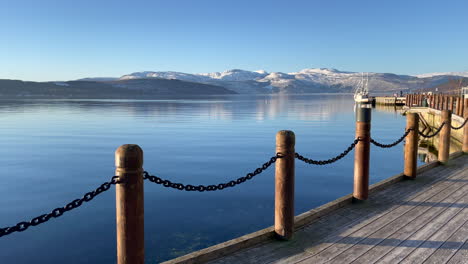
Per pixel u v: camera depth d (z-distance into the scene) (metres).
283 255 3.91
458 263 3.70
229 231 8.91
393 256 3.87
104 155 21.58
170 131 35.59
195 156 20.81
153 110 76.88
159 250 7.82
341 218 5.11
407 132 7.30
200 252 3.78
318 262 3.74
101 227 9.41
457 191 6.51
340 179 14.72
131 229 2.98
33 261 7.43
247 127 39.47
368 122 5.72
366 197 5.83
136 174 2.98
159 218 9.96
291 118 52.56
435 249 4.05
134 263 3.01
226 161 19.20
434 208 5.55
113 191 13.19
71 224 9.62
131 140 28.67
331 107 88.12
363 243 4.23
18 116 57.31
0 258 7.58
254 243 4.20
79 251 7.91
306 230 4.65
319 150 22.81
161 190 13.05
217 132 34.53
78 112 68.50
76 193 12.99
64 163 18.92
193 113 65.94
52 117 55.31
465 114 10.32
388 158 19.97
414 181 7.27
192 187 3.67
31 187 13.84
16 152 22.69
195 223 9.52
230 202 11.48
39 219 2.71
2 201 11.94
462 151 10.40
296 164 18.14
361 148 5.71
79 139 29.47
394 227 4.75
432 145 23.55
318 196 12.11
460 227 4.74
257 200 11.70
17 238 8.65
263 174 15.95
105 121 47.94
